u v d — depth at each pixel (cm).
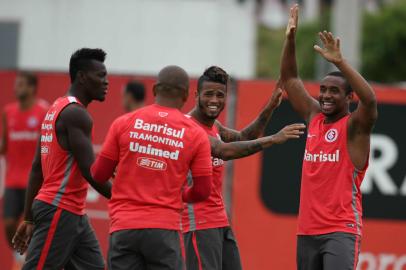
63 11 6681
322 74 6222
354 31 6462
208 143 2598
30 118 4388
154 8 6806
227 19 7056
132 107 4122
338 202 2734
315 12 16188
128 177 2559
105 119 4266
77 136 2872
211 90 2902
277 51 15788
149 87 4262
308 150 2830
